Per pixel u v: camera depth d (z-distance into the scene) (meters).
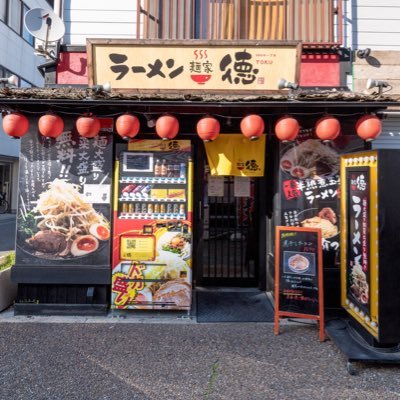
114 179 5.10
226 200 6.36
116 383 3.33
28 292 5.05
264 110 5.16
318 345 4.18
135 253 4.95
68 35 5.90
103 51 5.16
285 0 5.71
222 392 3.21
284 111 5.05
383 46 6.02
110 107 4.84
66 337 4.31
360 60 5.84
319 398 3.14
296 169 5.29
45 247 5.00
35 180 5.03
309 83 5.77
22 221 5.01
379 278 3.63
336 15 5.91
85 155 5.06
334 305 5.17
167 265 4.95
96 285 5.06
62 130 4.79
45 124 4.50
